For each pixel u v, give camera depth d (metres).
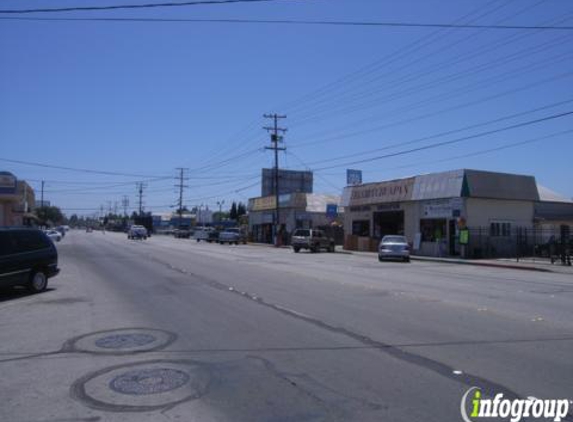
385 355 8.11
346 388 6.54
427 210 41.66
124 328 10.29
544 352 8.27
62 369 7.42
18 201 54.25
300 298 14.41
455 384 6.70
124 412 5.74
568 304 13.70
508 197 40.44
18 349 8.62
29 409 5.85
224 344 8.89
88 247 47.56
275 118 59.00
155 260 30.61
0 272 14.57
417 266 29.62
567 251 31.72
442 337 9.36
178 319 11.24
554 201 47.19
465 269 27.80
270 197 70.00
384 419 5.54
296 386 6.62
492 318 11.27
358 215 50.59
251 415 5.65
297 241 46.38
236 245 63.78
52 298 14.68
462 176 38.22
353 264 29.86
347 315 11.64
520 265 30.52
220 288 16.81
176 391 6.43
